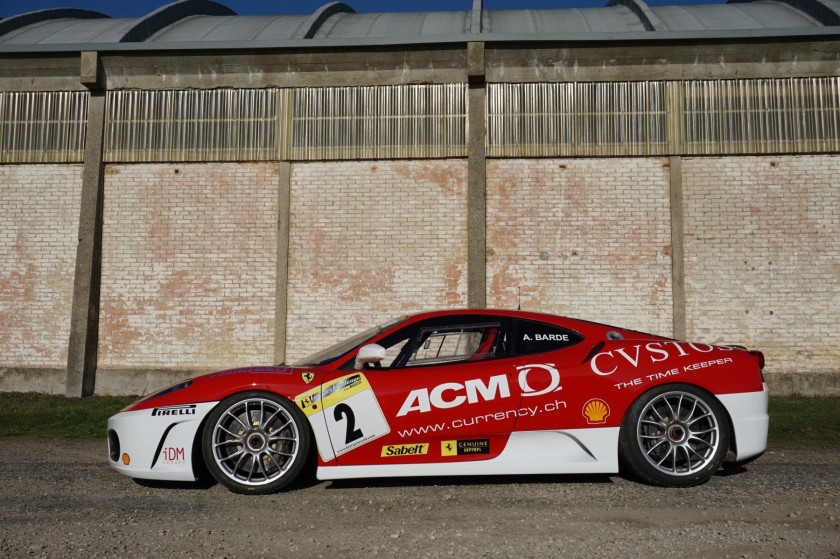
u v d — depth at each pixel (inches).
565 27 435.2
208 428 164.6
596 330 178.9
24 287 401.1
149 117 406.0
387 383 167.6
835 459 205.5
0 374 394.0
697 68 385.1
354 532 132.7
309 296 394.6
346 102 401.1
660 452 168.2
